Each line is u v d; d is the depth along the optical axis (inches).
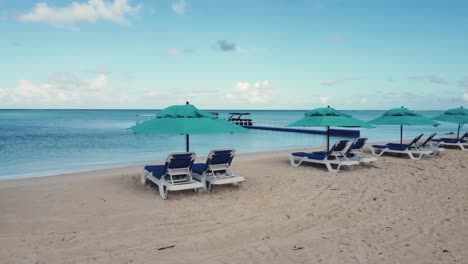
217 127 276.2
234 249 171.5
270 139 1006.4
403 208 238.1
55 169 466.9
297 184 313.7
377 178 335.9
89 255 163.5
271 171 378.6
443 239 181.9
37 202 254.1
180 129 260.4
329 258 160.6
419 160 445.4
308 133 1212.5
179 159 264.5
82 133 1181.7
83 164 512.1
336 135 1135.6
